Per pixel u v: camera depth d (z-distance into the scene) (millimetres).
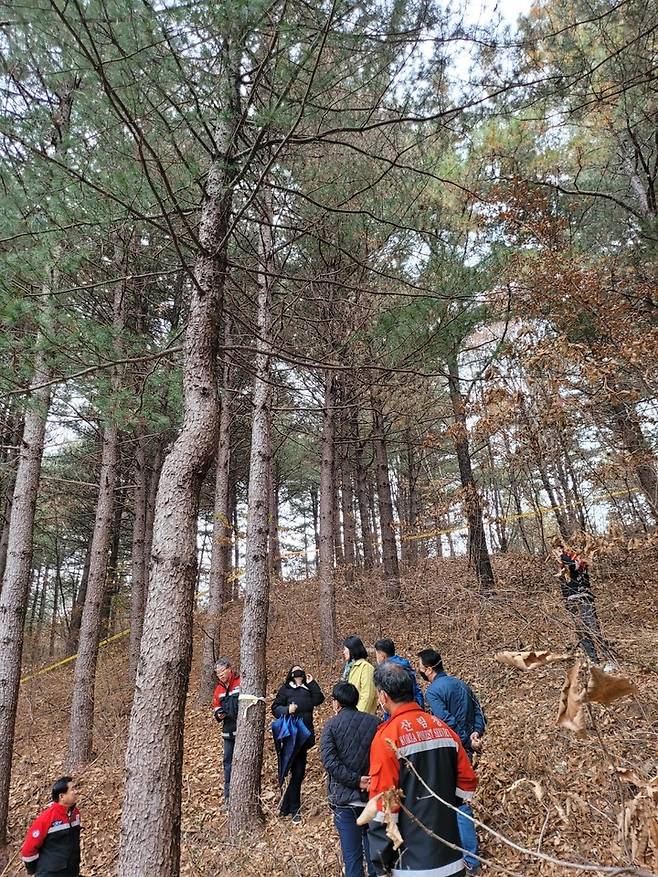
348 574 14164
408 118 3773
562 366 5504
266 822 5328
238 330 8648
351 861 3600
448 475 17906
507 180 6910
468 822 3656
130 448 13883
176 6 3029
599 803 3498
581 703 1727
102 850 6152
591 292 6176
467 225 7289
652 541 4535
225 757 6523
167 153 4570
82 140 4020
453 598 7496
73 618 17312
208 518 19656
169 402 6691
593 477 5586
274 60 3564
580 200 8906
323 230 6031
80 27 3070
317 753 6902
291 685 5805
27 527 7180
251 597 5820
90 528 18375
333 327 7371
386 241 6164
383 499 12516
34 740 10711
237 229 6328
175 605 3242
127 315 8117
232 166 4035
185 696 3180
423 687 7199
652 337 5199
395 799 2191
